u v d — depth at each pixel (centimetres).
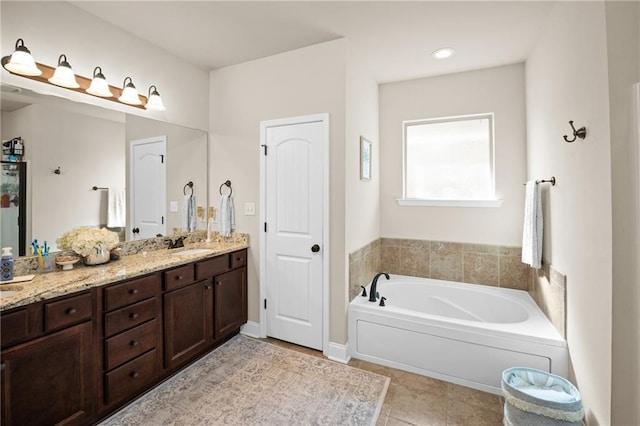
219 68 296
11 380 132
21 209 175
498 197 290
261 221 277
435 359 219
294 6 198
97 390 165
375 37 235
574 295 173
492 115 296
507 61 275
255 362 237
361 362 240
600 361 143
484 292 282
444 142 314
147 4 196
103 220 216
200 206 295
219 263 253
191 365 231
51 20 186
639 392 127
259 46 252
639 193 124
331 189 245
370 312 240
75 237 191
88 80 206
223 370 225
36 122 181
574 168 170
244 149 285
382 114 332
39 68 181
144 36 237
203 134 297
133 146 236
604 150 135
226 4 196
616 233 129
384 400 194
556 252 202
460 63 279
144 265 199
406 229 328
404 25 218
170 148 265
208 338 242
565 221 185
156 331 198
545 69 218
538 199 221
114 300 173
